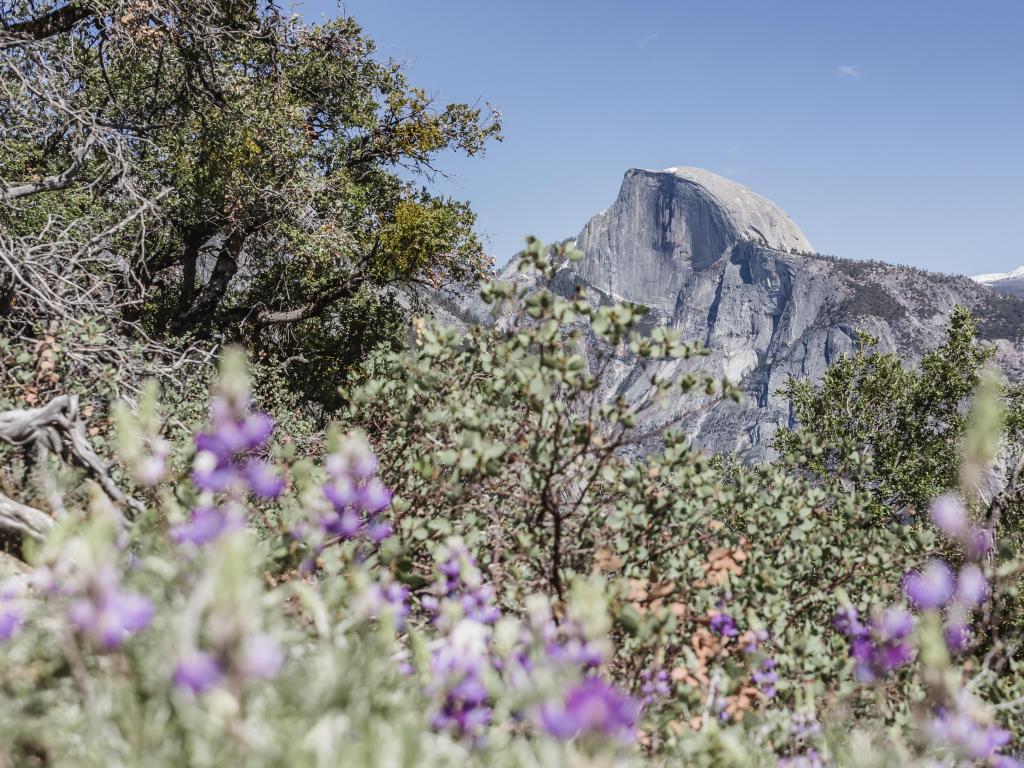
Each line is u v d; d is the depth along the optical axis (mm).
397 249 18781
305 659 2164
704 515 4180
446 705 2014
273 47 15688
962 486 2332
